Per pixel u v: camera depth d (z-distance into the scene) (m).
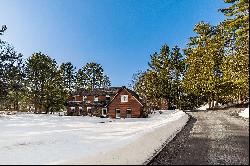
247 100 60.84
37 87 87.75
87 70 130.00
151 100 87.94
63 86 94.81
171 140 18.50
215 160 12.66
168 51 93.19
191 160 12.84
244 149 14.72
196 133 21.44
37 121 50.28
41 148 20.08
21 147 21.09
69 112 75.44
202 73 64.12
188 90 72.19
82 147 19.31
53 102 88.62
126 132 28.86
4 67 62.47
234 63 42.16
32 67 86.31
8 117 59.00
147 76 88.75
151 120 50.78
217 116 37.56
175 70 91.88
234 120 30.27
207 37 70.12
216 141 17.39
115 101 66.25
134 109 64.88
